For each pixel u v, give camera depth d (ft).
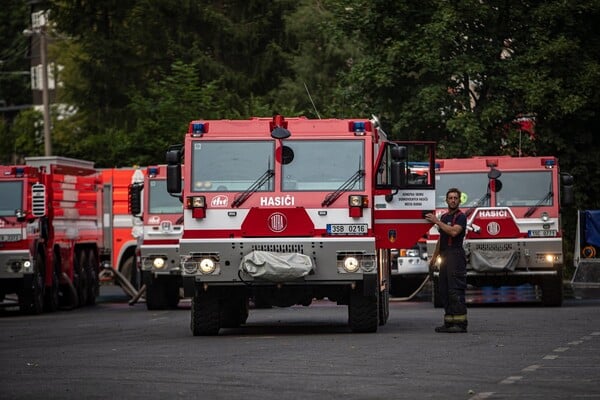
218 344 142.00
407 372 109.81
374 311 154.30
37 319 208.03
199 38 461.78
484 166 225.15
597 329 158.40
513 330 157.48
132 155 389.39
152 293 233.14
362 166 153.28
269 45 452.76
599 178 300.61
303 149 153.89
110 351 136.26
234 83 447.83
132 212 229.04
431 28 284.82
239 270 151.64
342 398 93.81
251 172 153.79
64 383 106.42
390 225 157.48
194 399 94.38
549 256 220.84
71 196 249.75
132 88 453.17
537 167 224.12
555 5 289.33
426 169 220.02
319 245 151.23
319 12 435.53
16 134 529.04
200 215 152.76
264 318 193.77
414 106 291.79
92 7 471.21
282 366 116.06
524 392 95.66
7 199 222.48
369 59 296.71
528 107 293.64
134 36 459.32
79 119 507.30
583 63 291.99
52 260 234.79
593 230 231.91
